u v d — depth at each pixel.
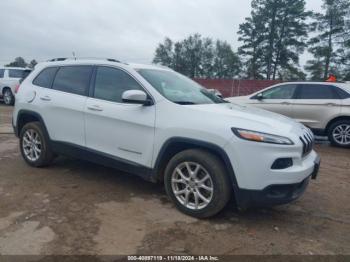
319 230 3.86
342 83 8.98
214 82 31.23
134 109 4.36
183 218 3.96
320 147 8.81
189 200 4.06
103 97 4.75
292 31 57.50
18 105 5.76
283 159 3.65
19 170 5.52
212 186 3.79
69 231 3.56
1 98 17.33
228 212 4.18
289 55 57.97
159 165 4.21
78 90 5.06
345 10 51.88
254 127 3.68
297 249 3.42
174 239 3.49
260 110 4.74
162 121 4.12
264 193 3.61
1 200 4.30
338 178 5.89
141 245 3.36
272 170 3.58
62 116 5.12
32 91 5.61
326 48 52.25
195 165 3.93
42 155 5.46
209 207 3.82
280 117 4.47
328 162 7.05
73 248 3.26
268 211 4.29
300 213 4.30
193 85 5.18
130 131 4.38
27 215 3.90
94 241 3.39
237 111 4.17
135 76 4.52
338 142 8.81
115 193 4.66
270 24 58.19
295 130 4.00
